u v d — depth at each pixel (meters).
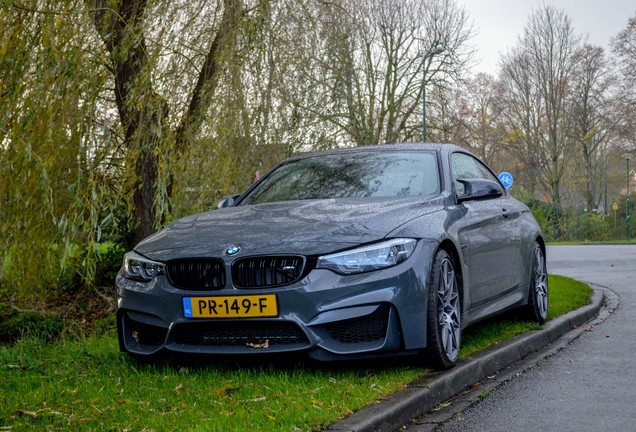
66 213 6.41
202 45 7.44
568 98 50.00
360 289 4.43
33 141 6.00
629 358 5.80
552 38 49.34
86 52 6.13
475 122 41.81
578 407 4.27
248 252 4.49
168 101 7.17
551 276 13.19
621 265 18.52
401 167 5.67
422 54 29.06
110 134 6.79
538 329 6.76
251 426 3.47
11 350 5.92
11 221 6.45
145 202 8.59
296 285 4.41
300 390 4.21
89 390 4.43
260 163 8.10
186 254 4.62
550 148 50.69
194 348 4.61
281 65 7.95
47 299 9.53
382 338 4.51
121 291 4.90
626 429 3.79
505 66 51.00
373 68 25.98
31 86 5.96
